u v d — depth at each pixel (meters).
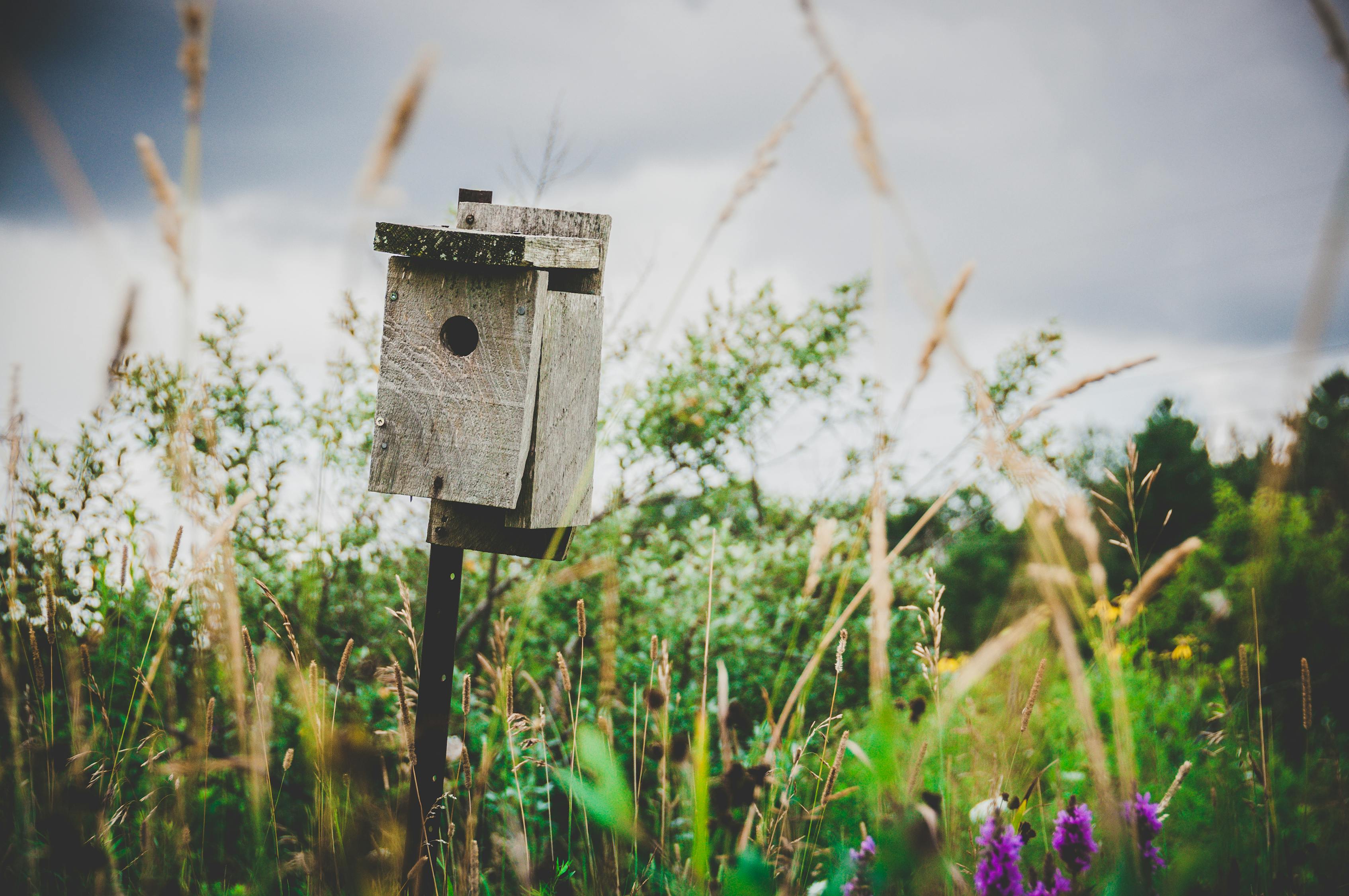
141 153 1.52
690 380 4.88
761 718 4.15
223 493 2.04
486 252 2.73
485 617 4.25
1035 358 4.82
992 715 2.63
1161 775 2.86
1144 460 21.25
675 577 4.61
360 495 4.18
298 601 3.75
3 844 2.18
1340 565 5.62
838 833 2.20
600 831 2.21
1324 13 1.01
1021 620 1.35
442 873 2.30
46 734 2.42
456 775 2.81
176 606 2.01
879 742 1.17
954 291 1.32
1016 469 1.33
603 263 3.12
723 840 1.88
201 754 2.09
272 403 4.03
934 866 1.14
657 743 2.17
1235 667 4.14
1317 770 3.25
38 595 2.85
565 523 2.11
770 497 5.52
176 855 2.07
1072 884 1.73
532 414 2.85
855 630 4.58
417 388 2.85
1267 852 2.21
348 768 2.14
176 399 2.23
